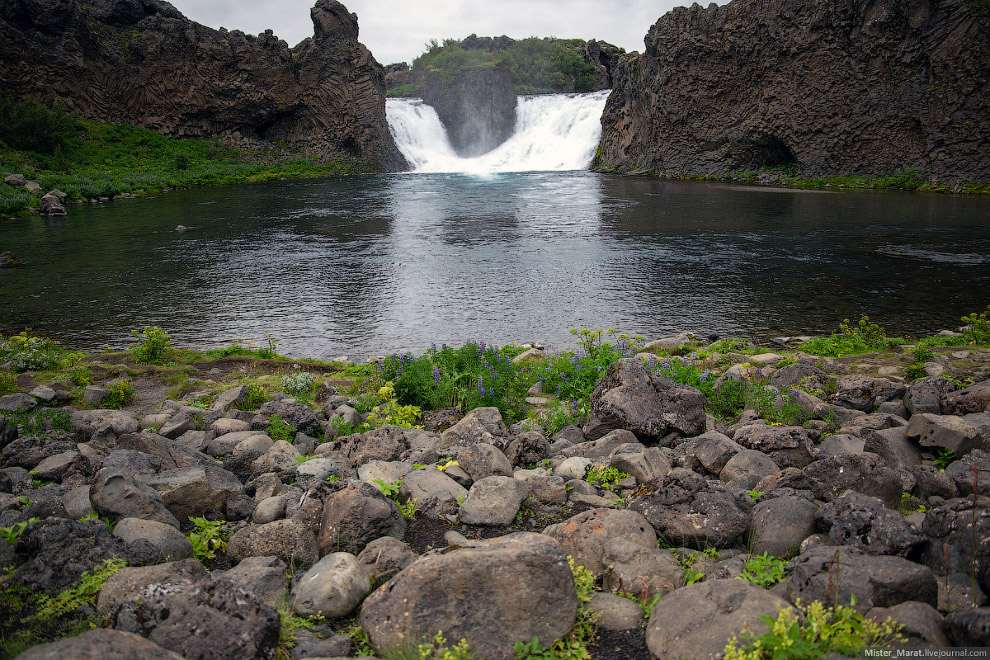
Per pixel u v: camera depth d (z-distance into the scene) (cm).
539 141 7331
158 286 2062
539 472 652
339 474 671
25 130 5122
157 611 379
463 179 5688
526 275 2169
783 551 498
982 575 418
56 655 318
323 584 441
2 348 1312
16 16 5616
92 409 990
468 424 777
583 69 9625
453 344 1524
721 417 906
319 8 6594
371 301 1884
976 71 4091
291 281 2117
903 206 3628
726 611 393
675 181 5353
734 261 2344
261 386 1137
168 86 6272
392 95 8969
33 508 537
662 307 1802
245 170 5894
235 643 370
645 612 432
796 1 4878
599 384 866
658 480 566
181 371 1219
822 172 4931
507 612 399
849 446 695
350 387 1123
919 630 362
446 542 534
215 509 591
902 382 1052
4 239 2894
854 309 1755
